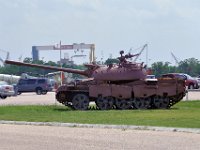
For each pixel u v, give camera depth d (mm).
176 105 38844
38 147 16656
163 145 16609
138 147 16250
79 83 36312
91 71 37812
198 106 37594
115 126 22703
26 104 41531
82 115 29000
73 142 17719
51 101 47562
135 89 36219
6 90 56688
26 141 18156
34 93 74688
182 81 36594
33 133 20672
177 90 36375
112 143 17297
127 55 37062
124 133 20219
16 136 19672
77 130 21656
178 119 25359
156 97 36406
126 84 36594
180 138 18359
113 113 30328
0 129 22406
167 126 22250
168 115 28078
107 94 35969
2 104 41719
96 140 18156
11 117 28234
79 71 38469
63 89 35875
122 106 36281
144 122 24141
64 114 29859
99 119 26188
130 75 36438
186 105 38688
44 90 69500
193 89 68500
